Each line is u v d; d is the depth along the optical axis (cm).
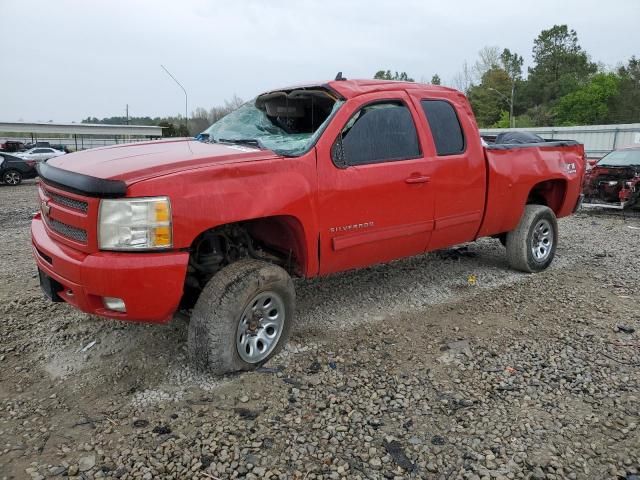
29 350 398
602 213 1186
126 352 394
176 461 272
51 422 306
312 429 301
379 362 384
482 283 573
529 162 573
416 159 453
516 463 275
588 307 500
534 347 411
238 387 345
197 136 504
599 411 323
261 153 363
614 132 2777
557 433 301
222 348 340
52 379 357
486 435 298
